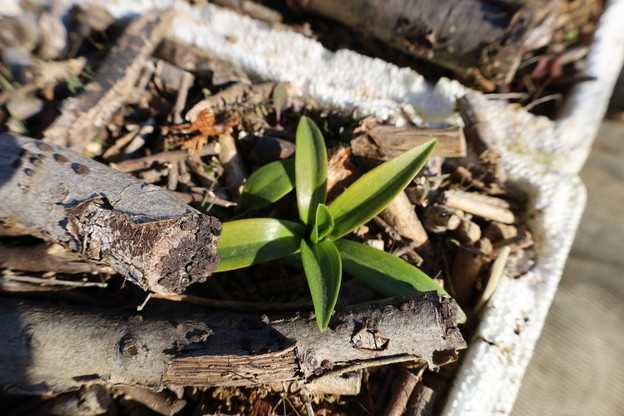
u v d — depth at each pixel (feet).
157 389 0.67
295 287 0.82
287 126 0.95
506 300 0.83
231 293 0.82
